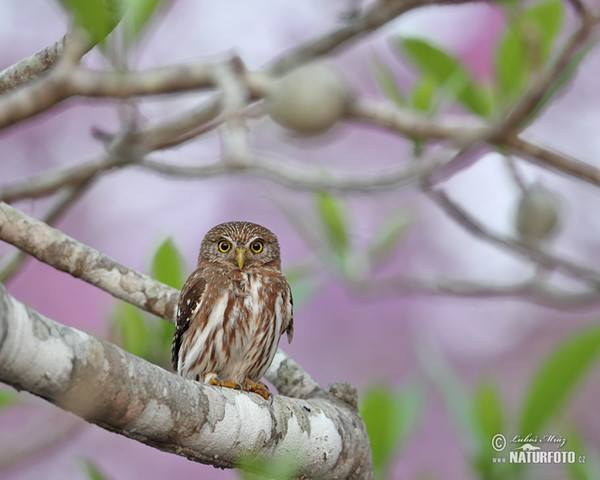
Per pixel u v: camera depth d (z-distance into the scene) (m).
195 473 17.45
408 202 18.89
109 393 5.19
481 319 19.50
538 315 19.59
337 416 7.28
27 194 5.39
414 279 11.66
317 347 18.92
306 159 18.36
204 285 9.78
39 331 4.77
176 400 5.74
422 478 8.89
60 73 4.09
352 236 12.14
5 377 4.77
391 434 8.09
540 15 7.52
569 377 7.41
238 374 9.69
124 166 5.37
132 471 17.33
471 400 8.23
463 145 5.38
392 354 18.84
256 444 6.48
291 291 10.59
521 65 7.61
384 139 19.08
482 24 17.42
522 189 8.71
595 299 10.40
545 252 8.73
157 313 8.02
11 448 11.62
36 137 18.08
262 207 18.73
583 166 5.55
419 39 7.88
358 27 5.43
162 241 8.61
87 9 4.12
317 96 4.50
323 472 7.15
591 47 5.88
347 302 18.84
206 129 5.28
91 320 17.12
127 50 5.31
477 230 8.69
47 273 17.28
